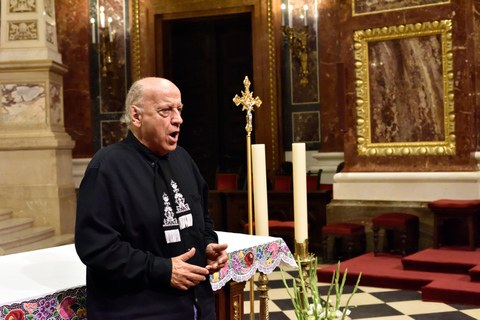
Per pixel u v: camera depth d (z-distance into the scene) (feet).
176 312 7.09
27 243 28.02
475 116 25.21
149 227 7.08
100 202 6.85
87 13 37.76
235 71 42.14
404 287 19.65
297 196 9.91
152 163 7.36
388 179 25.39
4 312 6.54
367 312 16.81
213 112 42.24
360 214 25.70
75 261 8.80
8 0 31.63
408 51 25.43
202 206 8.38
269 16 35.40
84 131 37.86
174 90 7.34
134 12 37.37
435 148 24.91
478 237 23.17
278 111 35.37
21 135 31.22
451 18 24.49
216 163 42.24
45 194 31.04
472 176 23.86
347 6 26.48
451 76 24.61
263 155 10.32
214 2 36.45
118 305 6.89
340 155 33.58
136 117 7.29
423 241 24.43
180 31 42.68
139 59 37.35
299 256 9.84
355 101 26.43
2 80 31.58
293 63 35.24
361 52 26.27
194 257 7.42
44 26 31.45
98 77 37.78
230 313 10.05
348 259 24.63
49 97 31.40
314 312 7.30
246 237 10.25
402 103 25.62
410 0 25.22
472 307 17.12
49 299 7.02
